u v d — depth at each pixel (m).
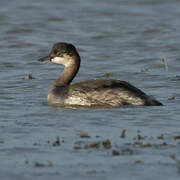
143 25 32.00
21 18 33.59
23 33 29.86
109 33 29.92
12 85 19.22
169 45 26.77
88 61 23.73
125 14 35.69
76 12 36.19
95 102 15.63
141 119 13.89
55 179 9.72
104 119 13.95
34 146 11.66
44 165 10.45
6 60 23.89
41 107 15.64
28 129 13.06
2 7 37.12
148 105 15.34
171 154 11.03
